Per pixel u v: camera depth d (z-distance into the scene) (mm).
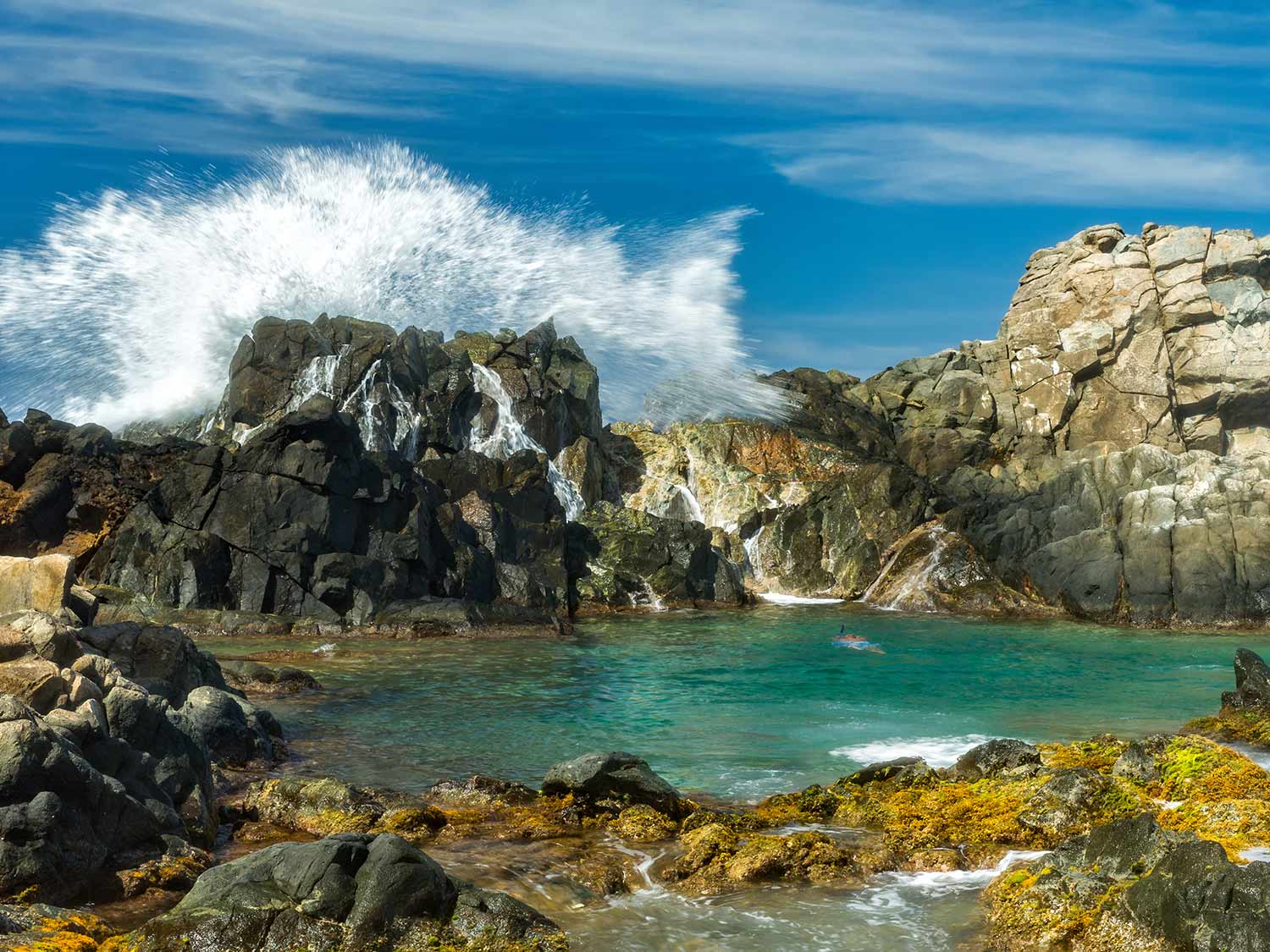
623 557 43875
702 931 11172
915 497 48875
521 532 41375
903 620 40312
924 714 22844
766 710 23156
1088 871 11477
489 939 10055
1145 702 24516
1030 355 58125
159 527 34938
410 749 18891
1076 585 41906
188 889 11453
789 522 49156
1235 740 19562
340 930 9828
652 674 27781
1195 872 10109
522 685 25625
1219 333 55438
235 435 44031
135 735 13039
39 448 37812
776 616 41219
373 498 36969
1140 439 55375
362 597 34875
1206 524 41125
